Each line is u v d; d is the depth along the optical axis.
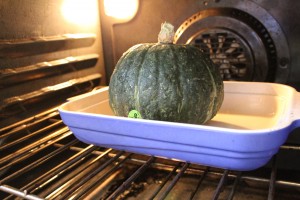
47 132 0.53
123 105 0.37
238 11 0.55
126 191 0.44
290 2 0.51
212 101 0.37
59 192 0.37
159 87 0.34
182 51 0.37
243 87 0.49
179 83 0.35
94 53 0.66
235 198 0.43
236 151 0.28
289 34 0.53
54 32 0.54
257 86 0.48
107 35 0.67
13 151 0.47
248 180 0.42
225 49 0.55
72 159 0.39
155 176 0.48
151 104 0.35
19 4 0.47
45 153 0.51
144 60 0.36
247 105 0.48
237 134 0.27
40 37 0.51
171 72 0.35
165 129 0.30
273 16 0.53
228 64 0.56
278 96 0.46
